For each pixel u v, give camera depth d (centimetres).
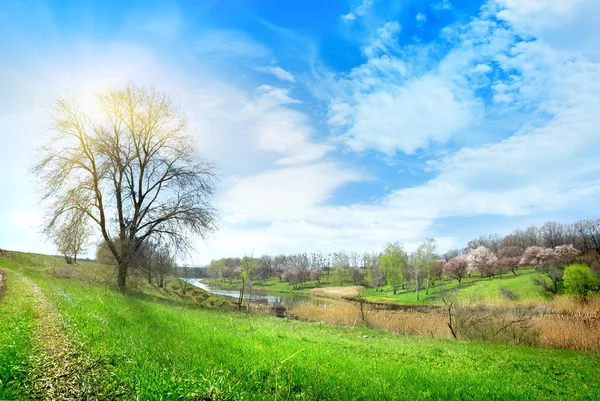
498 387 815
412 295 8881
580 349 1969
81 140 2928
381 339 1931
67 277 3453
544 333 2159
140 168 3203
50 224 2778
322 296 9150
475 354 1446
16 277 3048
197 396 498
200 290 5322
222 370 629
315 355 959
